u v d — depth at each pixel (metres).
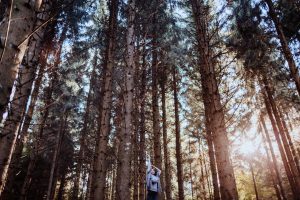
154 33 12.94
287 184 27.81
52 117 16.84
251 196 29.75
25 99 4.25
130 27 9.71
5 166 3.75
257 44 11.02
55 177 23.95
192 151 25.86
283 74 12.63
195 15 8.77
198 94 15.63
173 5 12.77
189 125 20.67
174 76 17.06
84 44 13.17
